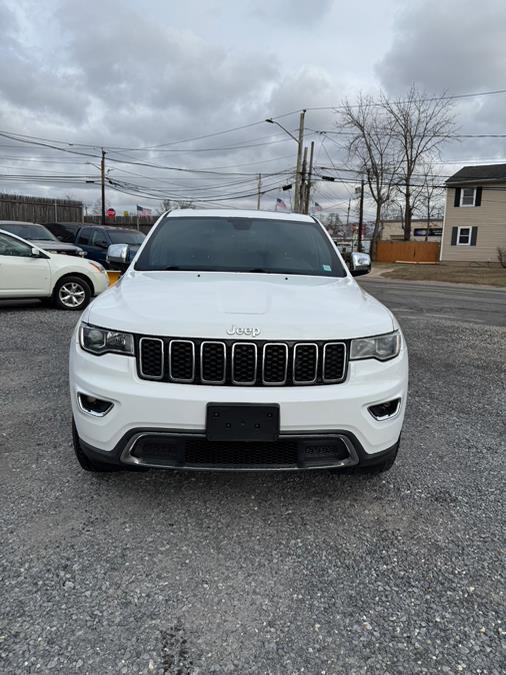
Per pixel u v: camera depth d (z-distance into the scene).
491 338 8.11
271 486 3.01
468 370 5.97
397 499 2.91
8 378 5.01
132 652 1.81
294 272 3.62
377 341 2.63
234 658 1.79
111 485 2.97
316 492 2.96
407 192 40.81
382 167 40.88
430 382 5.40
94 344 2.60
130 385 2.48
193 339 2.47
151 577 2.20
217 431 2.42
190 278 3.36
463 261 36.12
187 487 2.97
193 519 2.65
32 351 6.12
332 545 2.47
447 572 2.28
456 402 4.73
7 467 3.16
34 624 1.92
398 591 2.15
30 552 2.34
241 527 2.60
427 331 8.63
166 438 2.46
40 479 3.02
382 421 2.62
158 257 3.72
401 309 11.73
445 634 1.92
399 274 26.67
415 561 2.36
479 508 2.83
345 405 2.49
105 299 2.97
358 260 4.40
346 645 1.86
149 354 2.51
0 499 2.79
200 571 2.25
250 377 2.49
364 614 2.02
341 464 2.58
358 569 2.29
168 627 1.93
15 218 35.19
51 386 4.77
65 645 1.82
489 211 34.66
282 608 2.04
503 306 13.01
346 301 3.00
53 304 9.32
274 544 2.46
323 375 2.53
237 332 2.47
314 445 2.52
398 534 2.57
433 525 2.65
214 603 2.06
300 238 4.06
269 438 2.43
